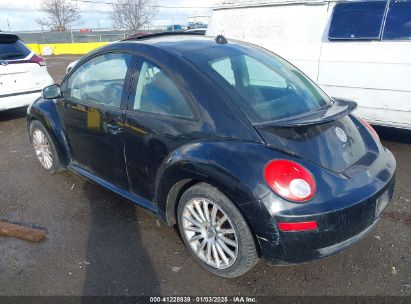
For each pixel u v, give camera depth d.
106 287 2.66
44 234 3.29
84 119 3.61
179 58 2.89
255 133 2.49
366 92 5.15
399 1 4.77
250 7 6.24
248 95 2.75
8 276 2.79
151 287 2.66
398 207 3.68
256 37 6.18
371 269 2.79
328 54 5.38
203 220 2.71
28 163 5.02
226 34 6.63
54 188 4.21
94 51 3.63
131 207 3.74
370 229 2.62
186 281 2.71
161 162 2.89
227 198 2.46
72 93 3.82
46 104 4.24
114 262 2.92
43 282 2.72
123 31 36.34
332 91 5.46
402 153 5.12
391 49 4.84
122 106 3.18
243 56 3.18
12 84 6.74
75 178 4.46
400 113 4.96
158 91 2.94
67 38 33.75
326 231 2.31
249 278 2.73
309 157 2.45
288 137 2.48
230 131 2.55
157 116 2.91
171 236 3.25
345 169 2.56
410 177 4.35
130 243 3.16
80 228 3.40
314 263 2.87
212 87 2.69
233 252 2.60
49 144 4.29
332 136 2.66
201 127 2.66
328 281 2.68
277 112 2.71
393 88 4.92
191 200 2.70
